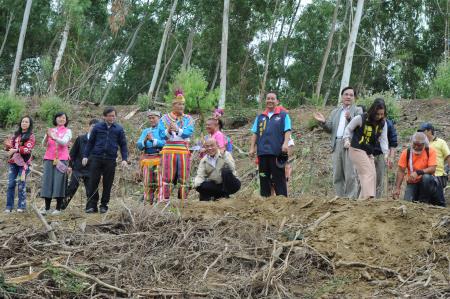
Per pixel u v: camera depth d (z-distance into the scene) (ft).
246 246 23.65
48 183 31.14
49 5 110.01
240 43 107.04
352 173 28.96
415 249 22.99
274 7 100.89
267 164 29.91
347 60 65.72
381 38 113.70
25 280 20.58
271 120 30.01
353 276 21.99
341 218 24.95
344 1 109.81
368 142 27.50
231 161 30.17
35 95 72.28
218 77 117.70
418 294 20.43
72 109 66.59
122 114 65.36
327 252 23.08
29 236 24.35
